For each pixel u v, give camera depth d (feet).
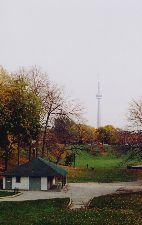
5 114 304.50
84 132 429.79
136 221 164.86
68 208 201.46
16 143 354.33
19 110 309.01
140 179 343.87
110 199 225.15
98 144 477.77
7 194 247.50
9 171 278.46
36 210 194.90
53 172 275.39
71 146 419.74
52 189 277.64
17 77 331.98
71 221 166.81
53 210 194.90
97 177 346.95
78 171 364.79
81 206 209.87
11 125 304.50
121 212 183.93
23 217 178.40
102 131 522.47
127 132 253.65
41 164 281.54
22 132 311.27
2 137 309.63
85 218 172.35
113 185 304.91
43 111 334.44
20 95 313.32
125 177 351.05
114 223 161.58
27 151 389.60
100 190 273.33
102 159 472.44
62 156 417.49
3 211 191.83
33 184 274.57
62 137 372.38
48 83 345.51
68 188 282.97
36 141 342.44
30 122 310.65
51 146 372.17
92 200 225.35
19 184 275.80
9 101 310.04
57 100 344.28
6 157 314.14
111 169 384.06
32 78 342.44
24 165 281.74
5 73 331.16
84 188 284.00
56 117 345.92
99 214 179.83
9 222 167.94
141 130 252.42
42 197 237.45
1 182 286.87
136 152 251.19
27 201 218.18
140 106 263.70
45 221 168.66
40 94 341.62
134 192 256.73
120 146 254.68
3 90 313.12
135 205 203.10
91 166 408.67
